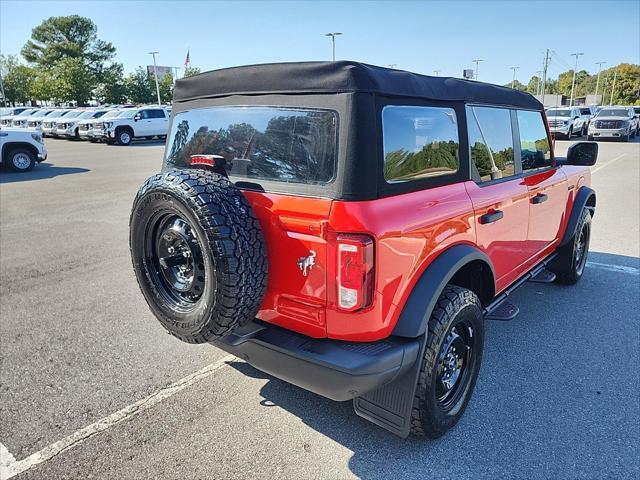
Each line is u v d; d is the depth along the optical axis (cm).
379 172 225
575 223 469
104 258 632
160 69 7569
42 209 956
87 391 328
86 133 2809
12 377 346
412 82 250
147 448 271
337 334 227
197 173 236
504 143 344
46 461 262
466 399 290
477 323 282
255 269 225
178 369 356
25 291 515
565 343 385
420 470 253
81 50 8938
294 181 234
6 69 7631
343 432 284
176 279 254
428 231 247
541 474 248
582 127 2697
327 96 226
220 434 283
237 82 262
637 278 529
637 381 330
